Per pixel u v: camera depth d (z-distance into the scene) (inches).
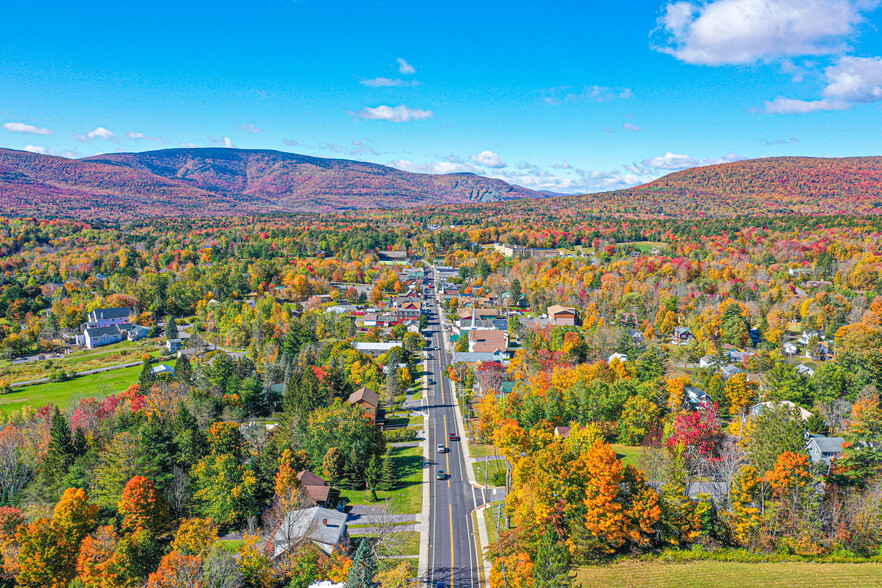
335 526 3282.5
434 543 3358.8
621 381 4820.4
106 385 6373.0
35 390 6451.8
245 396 5561.0
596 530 2940.5
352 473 4057.6
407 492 4008.4
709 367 5871.1
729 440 4028.1
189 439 4121.6
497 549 3186.5
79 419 4709.6
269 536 3225.9
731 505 3112.7
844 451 3572.8
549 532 2600.9
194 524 3238.2
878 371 4704.7
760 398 4840.1
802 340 7377.0
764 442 3523.6
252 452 4397.1
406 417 5531.5
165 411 4958.2
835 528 2992.1
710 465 3722.9
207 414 4955.7
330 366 5974.4
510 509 3417.8
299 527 3203.7
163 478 3737.7
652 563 2908.5
